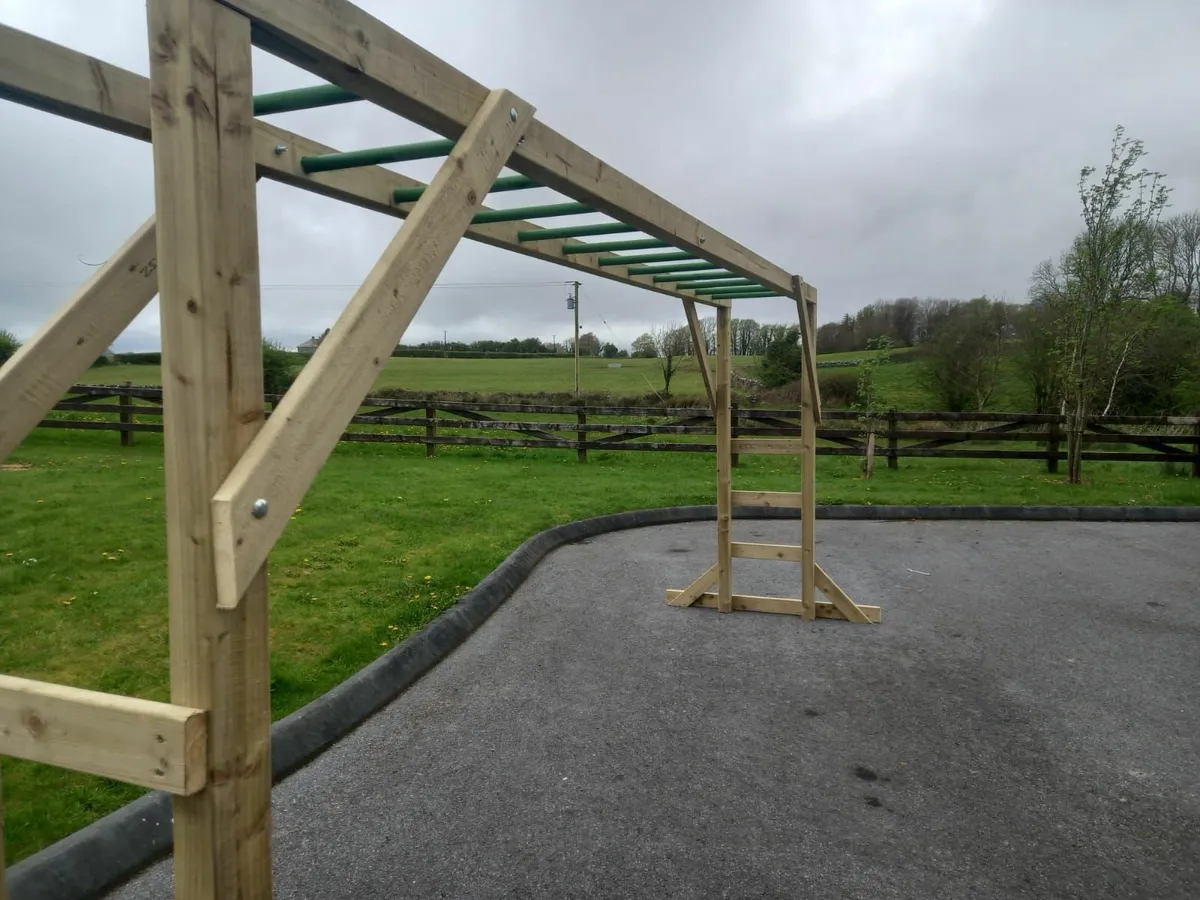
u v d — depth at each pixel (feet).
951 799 8.24
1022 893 6.65
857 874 6.90
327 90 4.78
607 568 18.54
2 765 8.07
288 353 60.44
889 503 26.30
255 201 3.85
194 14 3.47
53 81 5.14
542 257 9.67
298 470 3.91
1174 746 9.53
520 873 6.89
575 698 10.85
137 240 5.67
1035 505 25.96
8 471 27.91
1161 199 29.78
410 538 19.42
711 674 11.84
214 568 3.63
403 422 38.45
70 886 6.29
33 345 5.13
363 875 6.85
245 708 3.89
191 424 3.59
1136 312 33.22
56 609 12.97
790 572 18.25
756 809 8.00
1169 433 36.94
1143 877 6.91
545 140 5.96
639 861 7.08
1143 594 16.52
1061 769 8.93
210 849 3.80
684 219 8.76
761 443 14.85
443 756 9.11
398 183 7.80
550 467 34.86
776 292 13.38
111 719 3.82
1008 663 12.39
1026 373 61.16
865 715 10.37
